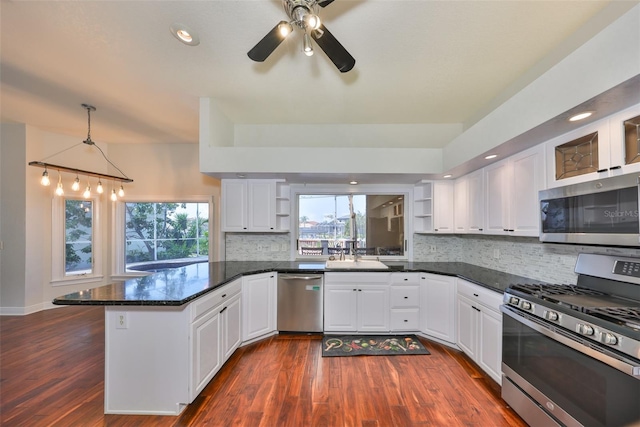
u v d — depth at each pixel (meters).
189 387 1.90
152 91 2.74
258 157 3.06
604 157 1.54
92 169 4.45
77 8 1.68
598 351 1.26
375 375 2.33
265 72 2.39
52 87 2.67
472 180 2.98
